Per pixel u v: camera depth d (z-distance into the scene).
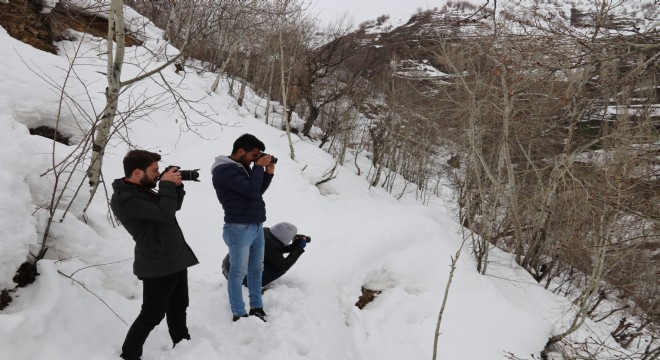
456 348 4.80
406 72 16.34
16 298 3.06
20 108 6.29
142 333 3.00
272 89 20.03
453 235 8.12
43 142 5.19
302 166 11.06
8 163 3.57
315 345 3.58
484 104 8.40
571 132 7.04
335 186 11.19
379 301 5.33
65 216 3.85
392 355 4.31
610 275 7.91
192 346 3.27
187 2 13.11
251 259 4.01
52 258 3.55
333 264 5.54
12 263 3.03
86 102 7.52
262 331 3.70
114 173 6.64
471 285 6.00
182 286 3.26
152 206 2.89
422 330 4.98
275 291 4.44
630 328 7.18
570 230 7.27
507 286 6.41
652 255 7.50
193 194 7.42
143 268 2.93
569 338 5.43
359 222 7.43
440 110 12.92
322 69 18.48
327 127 19.19
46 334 2.88
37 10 9.25
